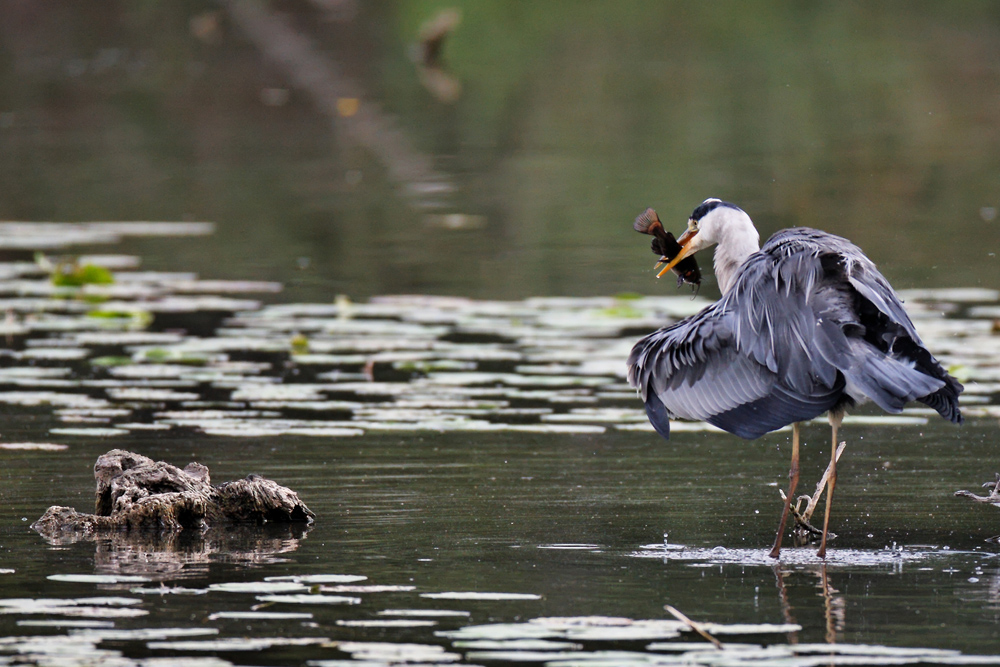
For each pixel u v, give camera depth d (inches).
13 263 773.3
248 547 343.0
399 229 851.4
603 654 260.8
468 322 642.2
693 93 1364.4
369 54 1569.9
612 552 336.5
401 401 511.5
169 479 375.6
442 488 400.2
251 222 875.4
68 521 364.2
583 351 589.6
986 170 1005.8
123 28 1689.2
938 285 696.4
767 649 264.5
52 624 279.0
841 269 332.2
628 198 932.0
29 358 577.6
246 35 1646.2
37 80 1437.0
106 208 919.7
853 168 1016.2
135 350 589.9
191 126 1229.1
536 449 446.9
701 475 416.5
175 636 271.6
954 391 328.2
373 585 308.3
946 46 1592.0
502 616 285.1
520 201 929.5
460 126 1216.2
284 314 658.2
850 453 442.9
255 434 462.0
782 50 1584.6
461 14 1759.4
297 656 260.2
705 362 343.6
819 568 323.3
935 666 255.6
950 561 329.7
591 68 1498.5
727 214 388.2
